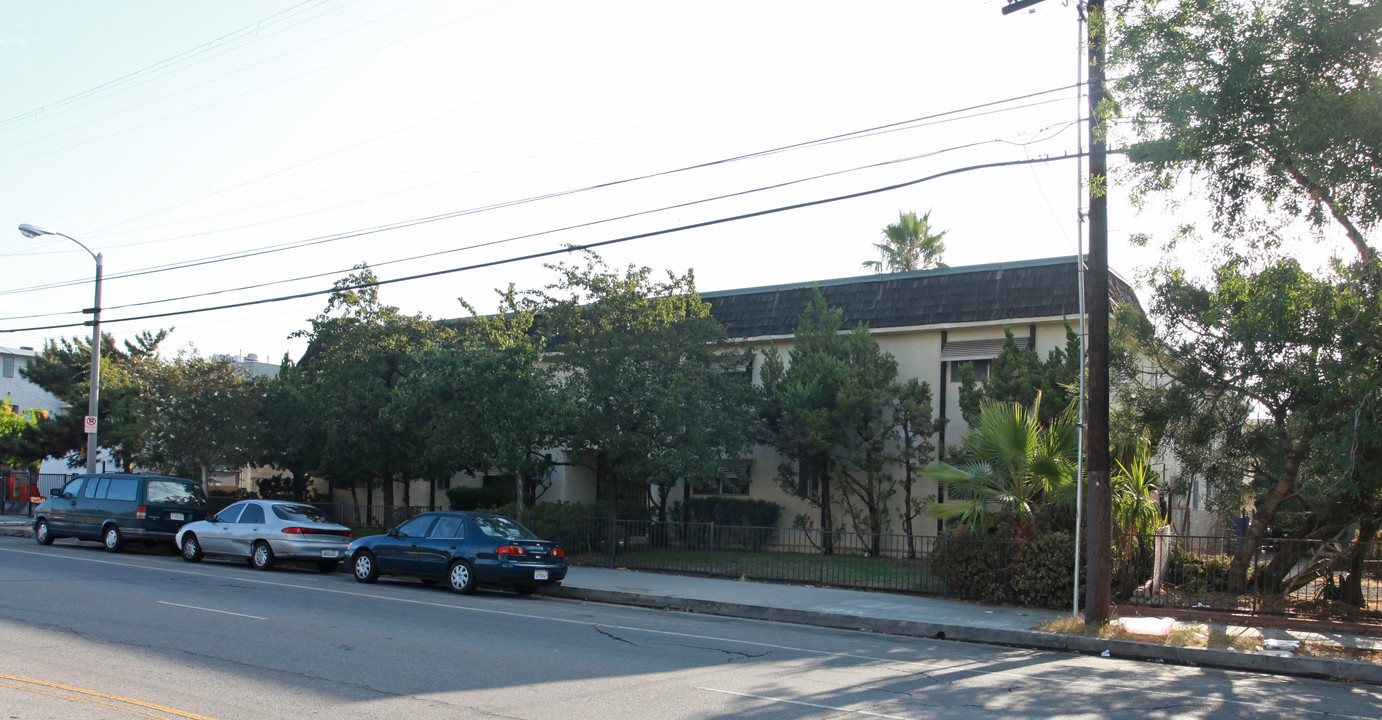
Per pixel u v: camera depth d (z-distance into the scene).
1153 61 11.83
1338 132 10.51
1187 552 15.97
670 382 21.00
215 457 26.84
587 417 21.08
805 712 7.78
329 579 18.08
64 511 23.59
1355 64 11.16
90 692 7.71
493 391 20.03
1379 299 11.77
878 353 22.53
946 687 9.09
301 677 8.52
